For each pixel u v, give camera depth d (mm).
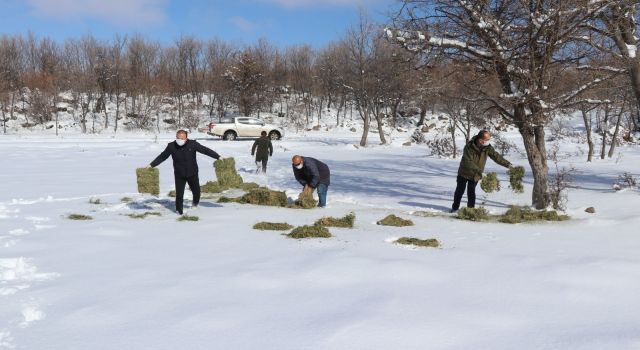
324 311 3961
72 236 6738
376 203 10930
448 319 3793
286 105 61875
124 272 5059
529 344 3336
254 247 6234
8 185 12656
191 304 4129
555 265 5258
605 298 4270
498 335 3496
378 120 35156
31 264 5344
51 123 49750
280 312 3945
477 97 9812
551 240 6773
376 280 4781
